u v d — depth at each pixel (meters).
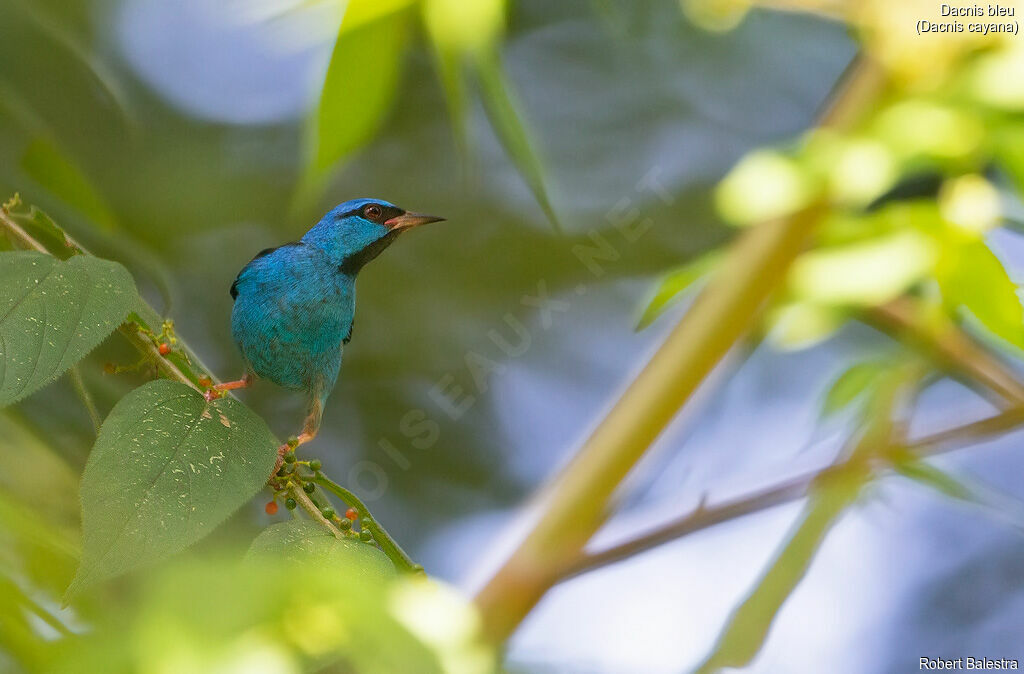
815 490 3.52
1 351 3.08
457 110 3.48
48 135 3.51
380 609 2.17
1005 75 3.50
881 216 3.52
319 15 3.47
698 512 3.53
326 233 3.58
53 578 2.78
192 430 3.04
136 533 2.74
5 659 2.33
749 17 3.73
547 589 3.52
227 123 3.71
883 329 3.54
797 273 3.52
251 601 2.04
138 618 1.99
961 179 3.51
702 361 3.53
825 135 3.51
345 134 3.48
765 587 3.51
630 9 3.71
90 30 3.67
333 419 3.69
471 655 2.25
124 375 3.52
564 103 3.73
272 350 3.57
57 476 3.47
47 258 3.30
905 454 3.53
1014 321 3.50
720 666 3.50
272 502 3.47
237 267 3.71
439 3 3.47
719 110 3.74
